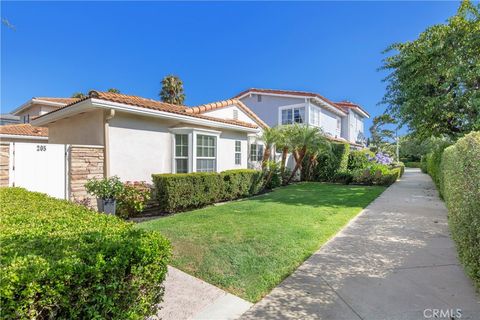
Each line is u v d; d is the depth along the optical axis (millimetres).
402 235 5547
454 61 9414
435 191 12328
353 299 3154
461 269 3895
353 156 18062
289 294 3297
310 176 17672
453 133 11453
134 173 8461
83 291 1693
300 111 18922
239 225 6121
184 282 3627
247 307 3053
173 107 10445
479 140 4883
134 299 1978
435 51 9594
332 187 13969
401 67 10742
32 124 10688
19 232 2236
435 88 10500
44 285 1547
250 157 14008
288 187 14055
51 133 10883
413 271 3859
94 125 8211
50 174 6957
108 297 1808
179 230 5773
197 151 9953
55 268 1610
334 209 8047
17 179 6516
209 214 7363
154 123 9039
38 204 3439
